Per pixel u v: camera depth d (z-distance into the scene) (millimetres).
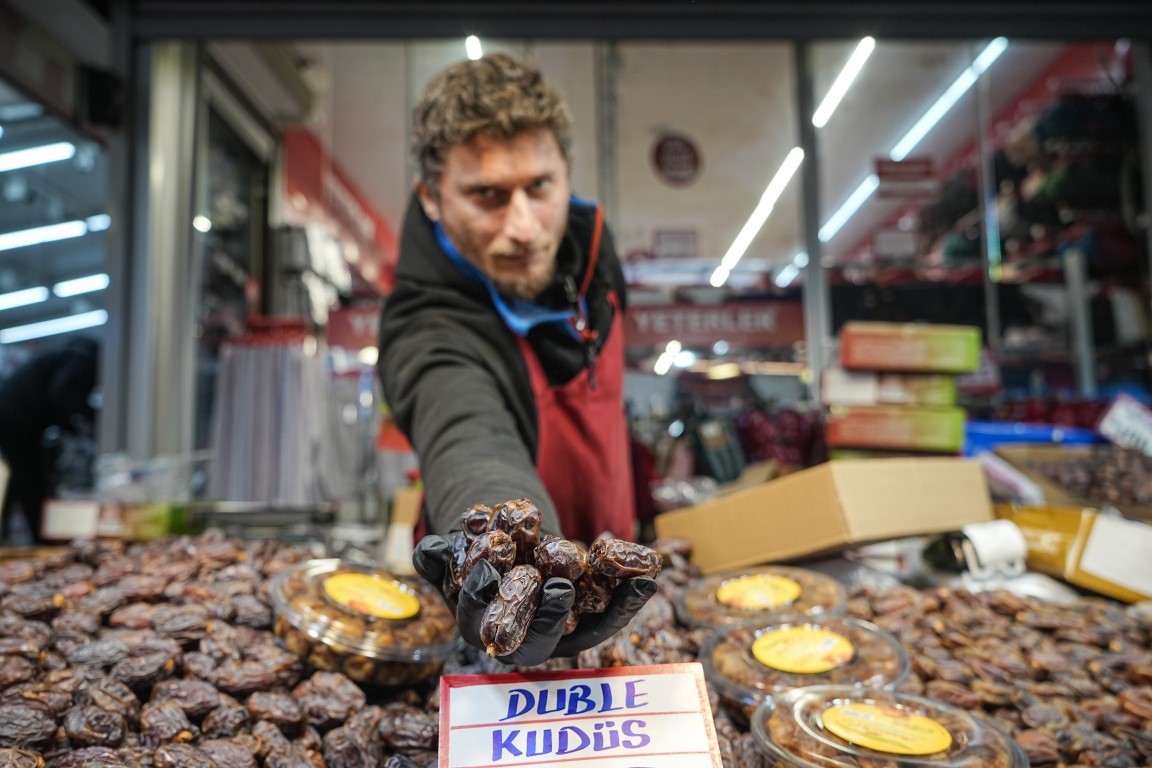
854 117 3908
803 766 849
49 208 4020
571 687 830
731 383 3793
